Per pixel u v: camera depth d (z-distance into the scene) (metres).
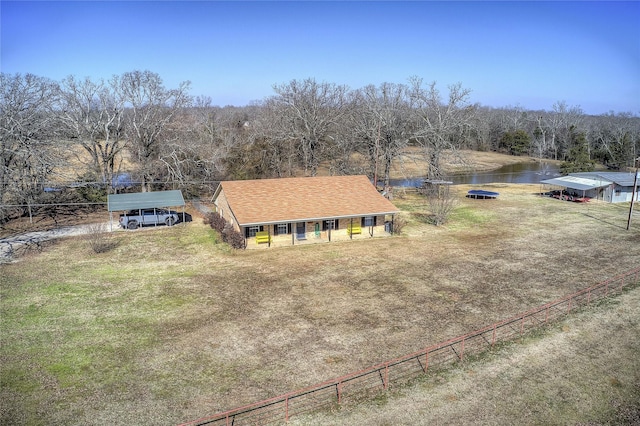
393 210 33.88
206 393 14.88
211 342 18.22
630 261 28.83
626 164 85.44
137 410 13.97
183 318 20.33
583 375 16.12
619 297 23.06
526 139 106.56
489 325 19.88
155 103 47.31
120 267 27.03
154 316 20.48
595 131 104.44
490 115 133.00
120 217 37.34
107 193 44.69
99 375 15.81
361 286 24.30
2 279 24.78
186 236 34.03
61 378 15.58
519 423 13.56
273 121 60.81
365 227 34.69
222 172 50.62
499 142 112.62
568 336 18.97
